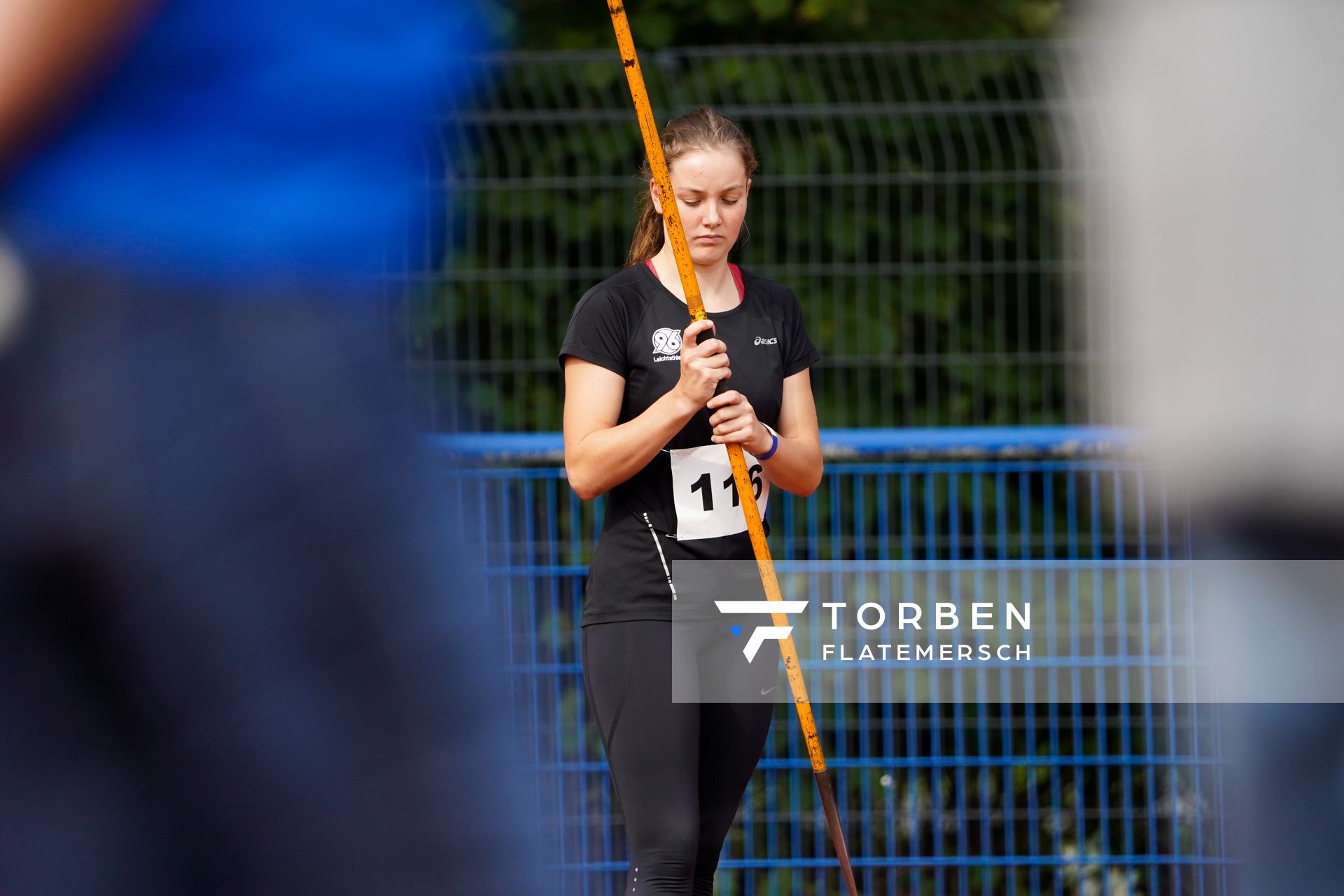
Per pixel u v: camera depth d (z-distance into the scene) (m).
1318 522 9.36
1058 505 19.55
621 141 25.02
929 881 17.88
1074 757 16.97
